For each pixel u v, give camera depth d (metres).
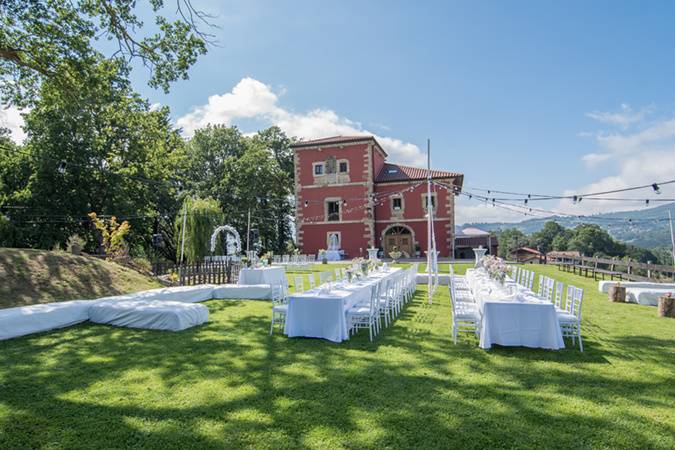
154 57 11.76
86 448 3.41
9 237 22.00
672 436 3.54
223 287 11.62
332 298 6.84
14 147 24.52
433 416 3.90
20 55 11.28
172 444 3.46
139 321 7.68
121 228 16.84
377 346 6.41
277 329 7.60
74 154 23.44
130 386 4.71
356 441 3.46
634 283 11.70
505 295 6.92
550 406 4.12
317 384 4.75
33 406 4.18
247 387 4.66
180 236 23.53
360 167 31.25
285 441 3.47
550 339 6.16
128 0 11.15
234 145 38.25
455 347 6.35
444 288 13.89
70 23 11.23
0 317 6.84
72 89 11.95
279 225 40.34
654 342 6.66
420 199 30.66
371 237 30.69
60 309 7.71
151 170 26.91
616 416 3.90
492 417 3.88
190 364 5.51
